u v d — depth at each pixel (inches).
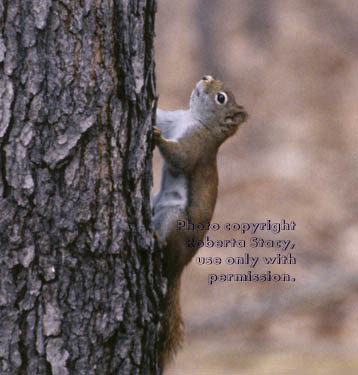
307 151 1032.2
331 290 723.4
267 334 685.9
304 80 1195.9
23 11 217.2
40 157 221.9
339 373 559.8
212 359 624.1
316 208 912.9
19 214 221.1
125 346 241.8
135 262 243.8
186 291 775.1
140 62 242.2
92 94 227.8
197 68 1243.8
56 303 227.3
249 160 1018.7
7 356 222.4
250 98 1168.2
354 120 1100.5
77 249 229.6
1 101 217.2
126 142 238.4
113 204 235.8
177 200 340.5
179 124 358.3
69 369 230.4
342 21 1323.8
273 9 1333.7
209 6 1274.6
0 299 221.0
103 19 227.6
